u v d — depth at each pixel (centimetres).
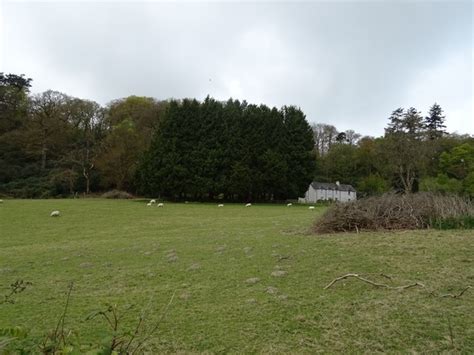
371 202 949
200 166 3005
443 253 636
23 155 4188
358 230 891
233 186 2983
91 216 1661
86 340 353
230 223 1370
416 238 755
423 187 3366
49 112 4284
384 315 408
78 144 4191
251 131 3212
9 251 883
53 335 202
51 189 3728
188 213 1872
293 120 3459
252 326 397
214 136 3108
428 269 561
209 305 464
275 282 549
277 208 2364
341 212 930
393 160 4175
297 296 483
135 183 3253
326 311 429
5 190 3728
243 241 895
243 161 3075
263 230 1094
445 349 333
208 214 1820
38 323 411
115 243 966
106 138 3903
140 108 4506
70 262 748
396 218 897
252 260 691
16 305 478
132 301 487
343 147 5822
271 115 3428
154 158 2980
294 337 370
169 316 429
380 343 350
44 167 4138
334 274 571
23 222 1438
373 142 5578
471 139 4428
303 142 3419
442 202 913
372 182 4781
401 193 1030
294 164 3353
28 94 4522
